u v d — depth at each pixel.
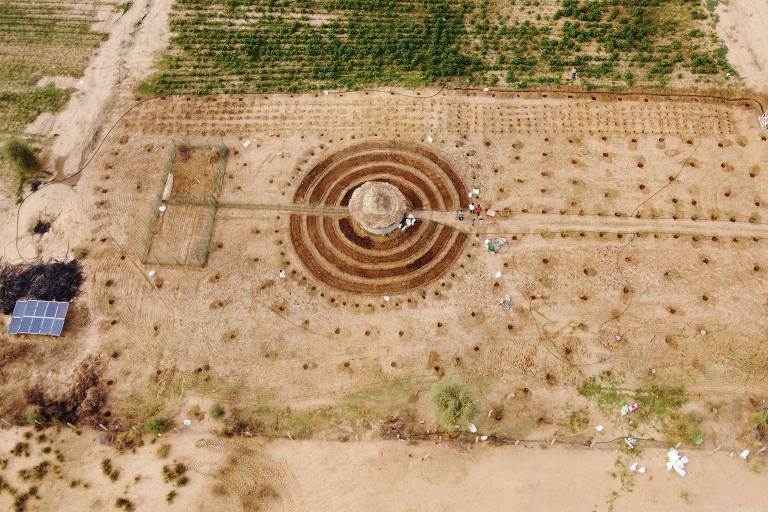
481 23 53.00
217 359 40.72
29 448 38.19
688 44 51.00
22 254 44.66
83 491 36.91
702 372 38.81
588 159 46.44
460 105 49.38
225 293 42.88
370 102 49.88
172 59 53.00
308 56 52.31
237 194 46.59
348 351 40.53
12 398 39.81
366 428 38.12
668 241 42.97
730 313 40.41
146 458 37.72
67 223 45.78
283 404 39.16
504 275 42.47
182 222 45.62
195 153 48.31
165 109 50.53
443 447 37.44
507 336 40.47
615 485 35.84
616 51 50.97
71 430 38.81
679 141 46.75
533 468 36.59
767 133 46.50
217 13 55.19
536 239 43.62
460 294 41.97
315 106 50.00
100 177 47.69
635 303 41.03
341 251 44.09
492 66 50.88
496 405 38.44
